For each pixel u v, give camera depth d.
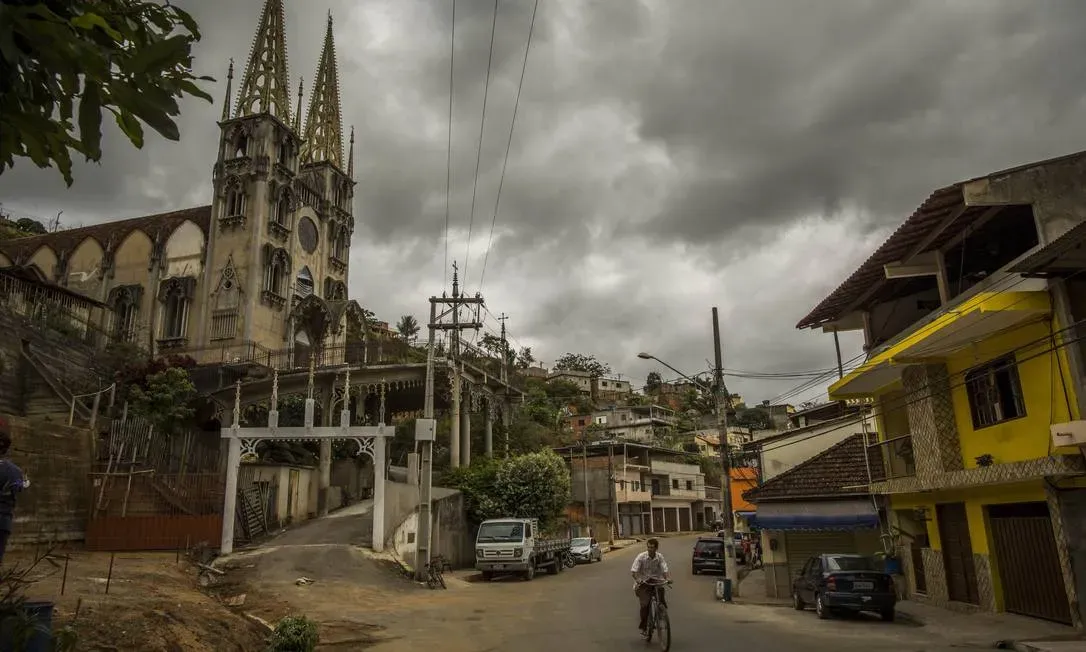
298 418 36.62
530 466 37.03
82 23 2.57
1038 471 12.83
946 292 16.41
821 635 13.43
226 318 36.91
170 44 2.59
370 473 39.88
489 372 43.38
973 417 15.78
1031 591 14.61
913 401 16.94
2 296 29.05
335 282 44.44
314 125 47.50
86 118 2.52
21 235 53.75
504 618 15.93
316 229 43.53
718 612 18.00
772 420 74.44
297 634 10.26
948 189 13.90
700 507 80.62
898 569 20.55
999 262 16.41
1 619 4.52
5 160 2.71
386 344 38.59
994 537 15.91
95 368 30.50
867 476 21.97
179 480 24.91
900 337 18.47
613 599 20.25
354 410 42.34
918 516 19.53
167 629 10.27
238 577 20.84
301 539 26.12
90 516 22.19
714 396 24.86
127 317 39.38
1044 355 13.16
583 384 130.00
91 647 9.02
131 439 24.80
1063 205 13.59
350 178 47.62
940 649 11.57
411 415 52.62
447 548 32.38
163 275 39.94
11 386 25.41
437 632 13.83
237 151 40.06
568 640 12.79
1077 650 10.75
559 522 44.59
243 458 29.75
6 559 17.05
